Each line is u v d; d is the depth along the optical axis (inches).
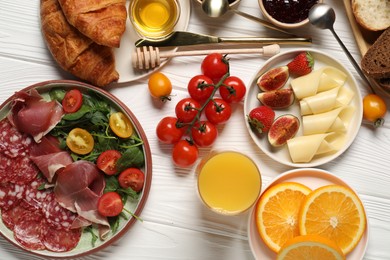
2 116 26.9
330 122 26.5
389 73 25.6
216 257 27.7
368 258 27.5
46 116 26.2
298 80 26.8
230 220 27.6
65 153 26.7
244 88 26.7
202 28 27.8
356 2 26.3
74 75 27.4
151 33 27.3
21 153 27.0
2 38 27.8
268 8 26.7
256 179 25.3
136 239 27.8
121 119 26.4
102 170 26.3
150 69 27.4
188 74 27.8
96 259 27.9
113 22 25.1
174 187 27.8
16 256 27.9
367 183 27.6
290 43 27.4
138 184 26.3
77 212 26.5
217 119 26.5
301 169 26.5
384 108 26.6
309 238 24.0
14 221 27.0
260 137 27.3
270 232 26.0
